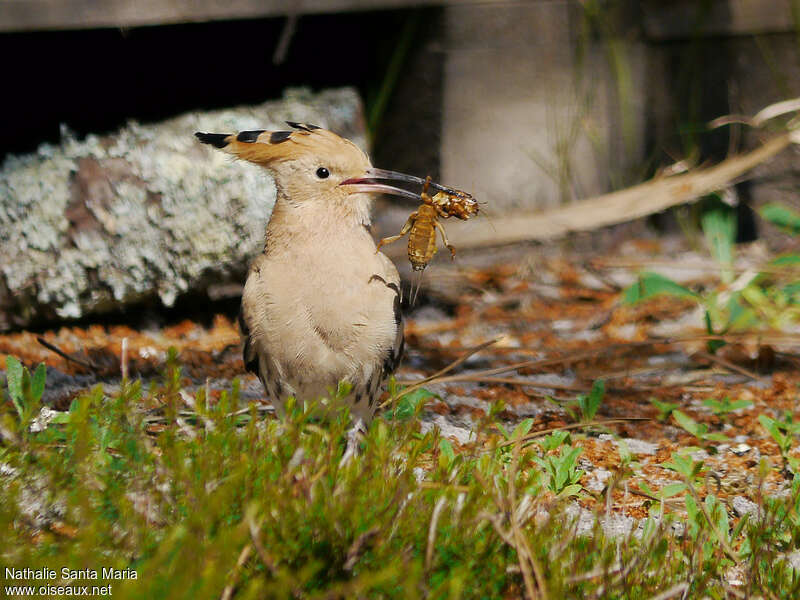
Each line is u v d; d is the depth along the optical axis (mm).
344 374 7809
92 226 11688
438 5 14281
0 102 12695
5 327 11695
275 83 13992
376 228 14336
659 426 9234
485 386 10273
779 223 13469
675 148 15430
